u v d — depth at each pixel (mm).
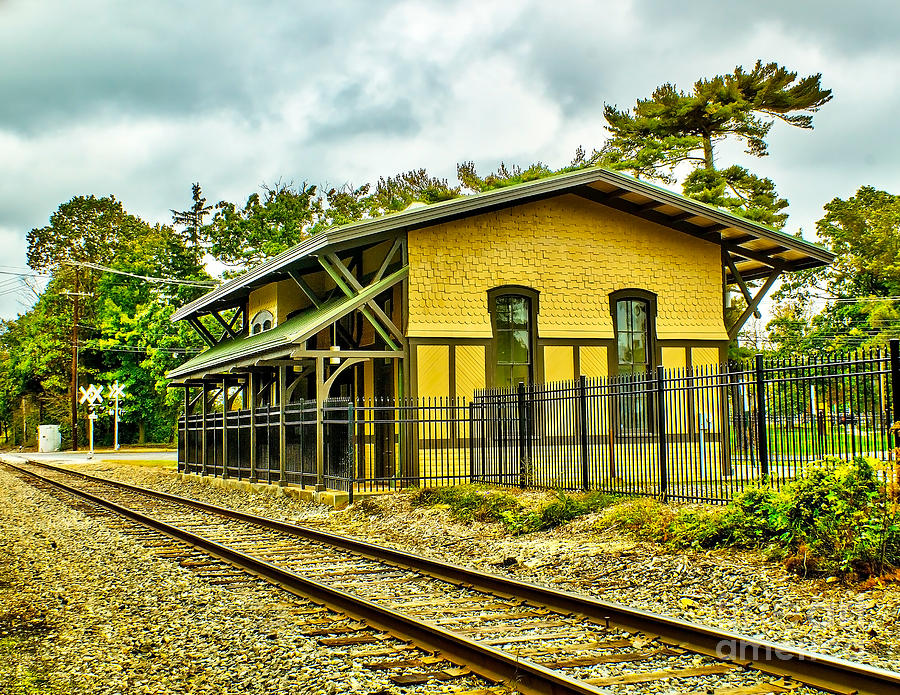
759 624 7625
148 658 6969
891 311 48625
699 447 14578
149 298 68812
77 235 90688
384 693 5895
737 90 45062
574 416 17109
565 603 8125
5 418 93000
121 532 14531
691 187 43531
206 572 10664
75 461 44750
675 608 8352
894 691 5410
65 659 6969
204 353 31141
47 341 75750
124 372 69750
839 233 56594
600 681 5945
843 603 8008
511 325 21406
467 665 6320
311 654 6863
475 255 21031
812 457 12930
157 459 45969
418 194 62438
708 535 10883
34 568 11164
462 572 9625
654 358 22406
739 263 25172
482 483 18609
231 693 6051
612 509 13766
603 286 22156
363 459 18891
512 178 53500
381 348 21484
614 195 22047
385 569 10648
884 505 9602
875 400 12477
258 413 22703
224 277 59625
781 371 13281
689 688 5828
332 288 24906
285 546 12727
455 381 20469
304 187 63469
